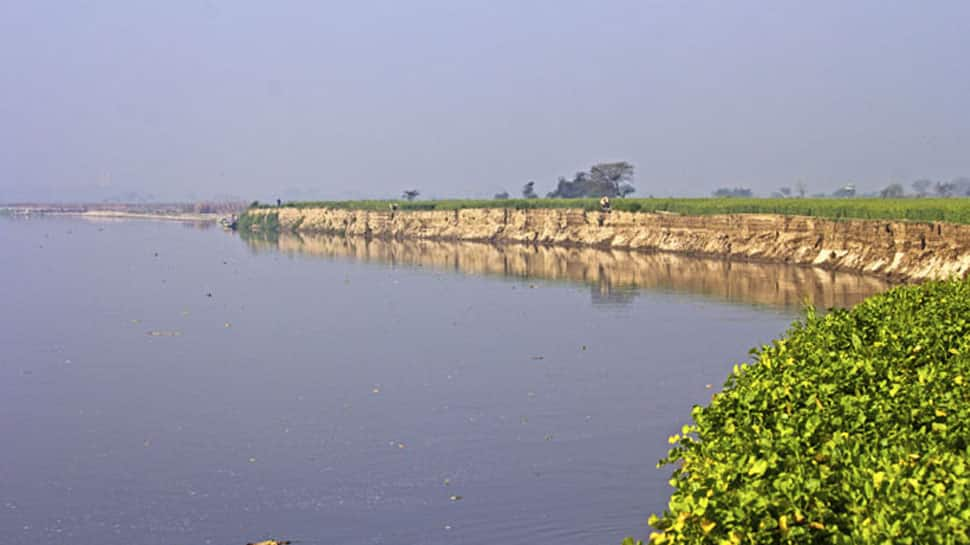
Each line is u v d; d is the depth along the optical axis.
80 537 27.55
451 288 88.19
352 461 34.00
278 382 46.88
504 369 49.12
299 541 26.98
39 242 169.50
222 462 34.16
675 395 42.69
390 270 108.31
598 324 63.62
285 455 34.84
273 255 136.62
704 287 83.44
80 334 62.25
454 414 40.09
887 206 101.75
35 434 37.94
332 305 76.94
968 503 11.02
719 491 12.54
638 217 143.50
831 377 17.86
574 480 31.36
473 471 32.56
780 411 16.08
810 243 105.62
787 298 74.00
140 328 64.88
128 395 44.41
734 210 125.38
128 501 30.39
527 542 26.28
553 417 39.19
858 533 10.81
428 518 28.38
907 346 20.88
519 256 129.38
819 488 12.13
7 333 62.56
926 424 15.30
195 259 128.38
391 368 49.97
